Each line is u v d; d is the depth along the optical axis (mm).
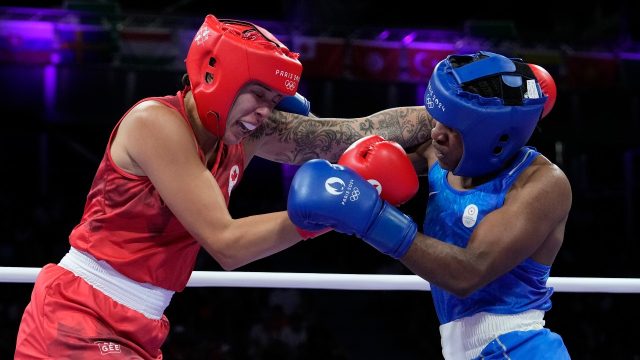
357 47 11000
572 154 13188
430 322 10398
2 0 12188
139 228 1998
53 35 10570
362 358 10438
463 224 1993
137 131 1934
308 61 10969
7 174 12727
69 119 10789
